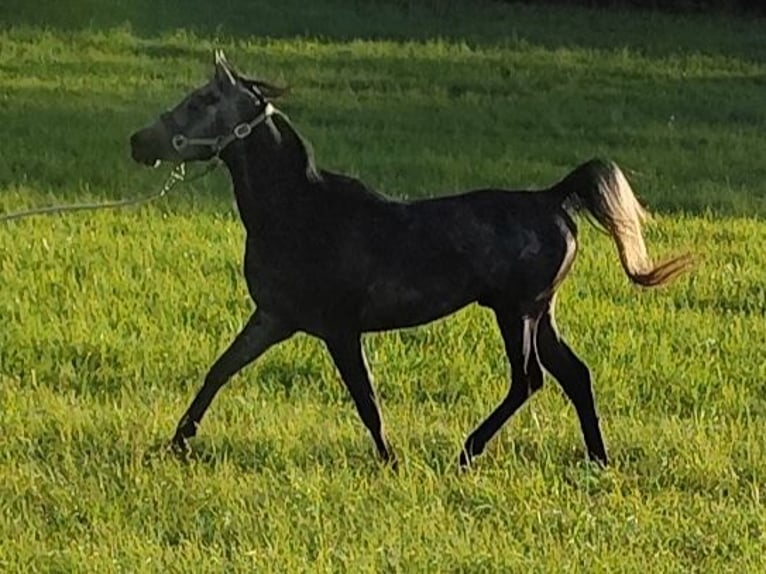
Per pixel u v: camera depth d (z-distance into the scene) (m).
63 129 31.00
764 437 14.71
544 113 36.00
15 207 24.12
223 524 12.02
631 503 12.77
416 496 12.66
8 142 29.53
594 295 20.23
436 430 14.57
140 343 17.28
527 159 30.44
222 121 13.25
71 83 36.62
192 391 15.84
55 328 17.77
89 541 11.80
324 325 13.39
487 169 28.91
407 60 42.12
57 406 15.02
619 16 51.00
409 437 14.28
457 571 11.37
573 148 31.98
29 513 12.37
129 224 23.19
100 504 12.46
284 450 13.79
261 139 13.30
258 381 16.31
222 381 13.66
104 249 21.55
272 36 44.50
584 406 13.94
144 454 13.66
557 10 51.44
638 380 16.70
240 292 19.61
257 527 12.02
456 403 15.76
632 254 13.56
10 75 37.41
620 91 39.47
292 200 13.33
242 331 13.63
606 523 12.29
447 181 27.70
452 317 18.47
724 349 18.05
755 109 37.81
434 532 11.94
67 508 12.43
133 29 44.06
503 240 13.46
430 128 33.56
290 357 16.86
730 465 13.81
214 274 20.50
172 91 36.25
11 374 16.41
